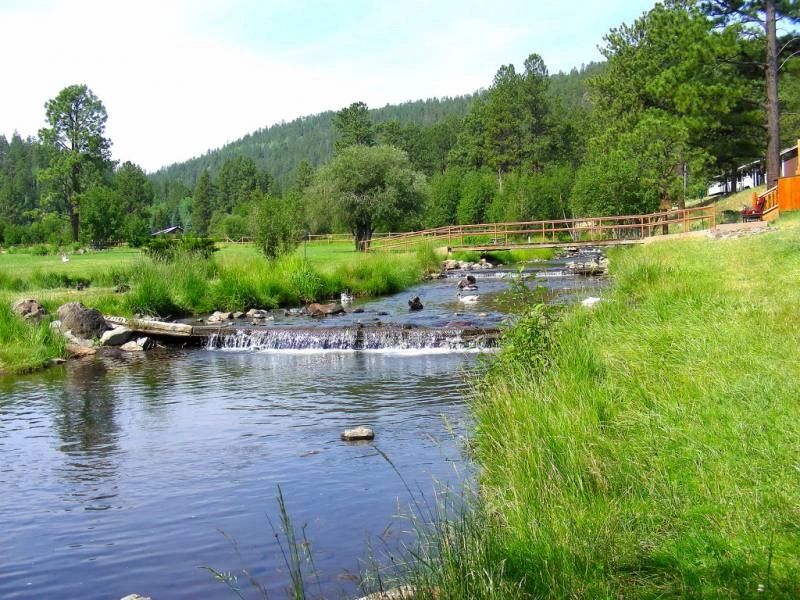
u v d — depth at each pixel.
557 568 4.31
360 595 5.10
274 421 10.79
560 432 6.53
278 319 22.47
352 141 112.44
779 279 13.54
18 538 6.78
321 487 7.71
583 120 110.12
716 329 9.85
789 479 5.02
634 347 9.66
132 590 5.64
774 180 34.59
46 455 9.44
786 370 7.43
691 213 50.34
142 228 80.94
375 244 59.47
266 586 5.52
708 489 5.12
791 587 3.84
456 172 96.00
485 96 134.25
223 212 161.38
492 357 12.77
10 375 15.28
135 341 18.95
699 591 3.91
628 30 64.69
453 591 4.09
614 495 5.37
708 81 35.38
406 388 12.78
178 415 11.41
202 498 7.62
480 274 37.12
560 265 39.38
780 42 35.22
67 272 34.06
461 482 7.12
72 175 94.69
